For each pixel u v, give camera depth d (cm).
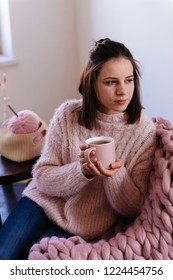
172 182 99
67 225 120
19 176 144
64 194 120
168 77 202
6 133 153
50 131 124
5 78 168
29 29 244
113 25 229
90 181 119
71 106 125
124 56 111
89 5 243
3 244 115
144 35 209
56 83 267
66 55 264
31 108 262
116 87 111
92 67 112
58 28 254
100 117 119
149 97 220
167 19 192
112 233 122
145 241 97
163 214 97
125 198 116
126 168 118
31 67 252
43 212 124
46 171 120
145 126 118
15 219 122
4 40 248
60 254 95
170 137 111
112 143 103
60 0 249
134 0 208
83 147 103
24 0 236
